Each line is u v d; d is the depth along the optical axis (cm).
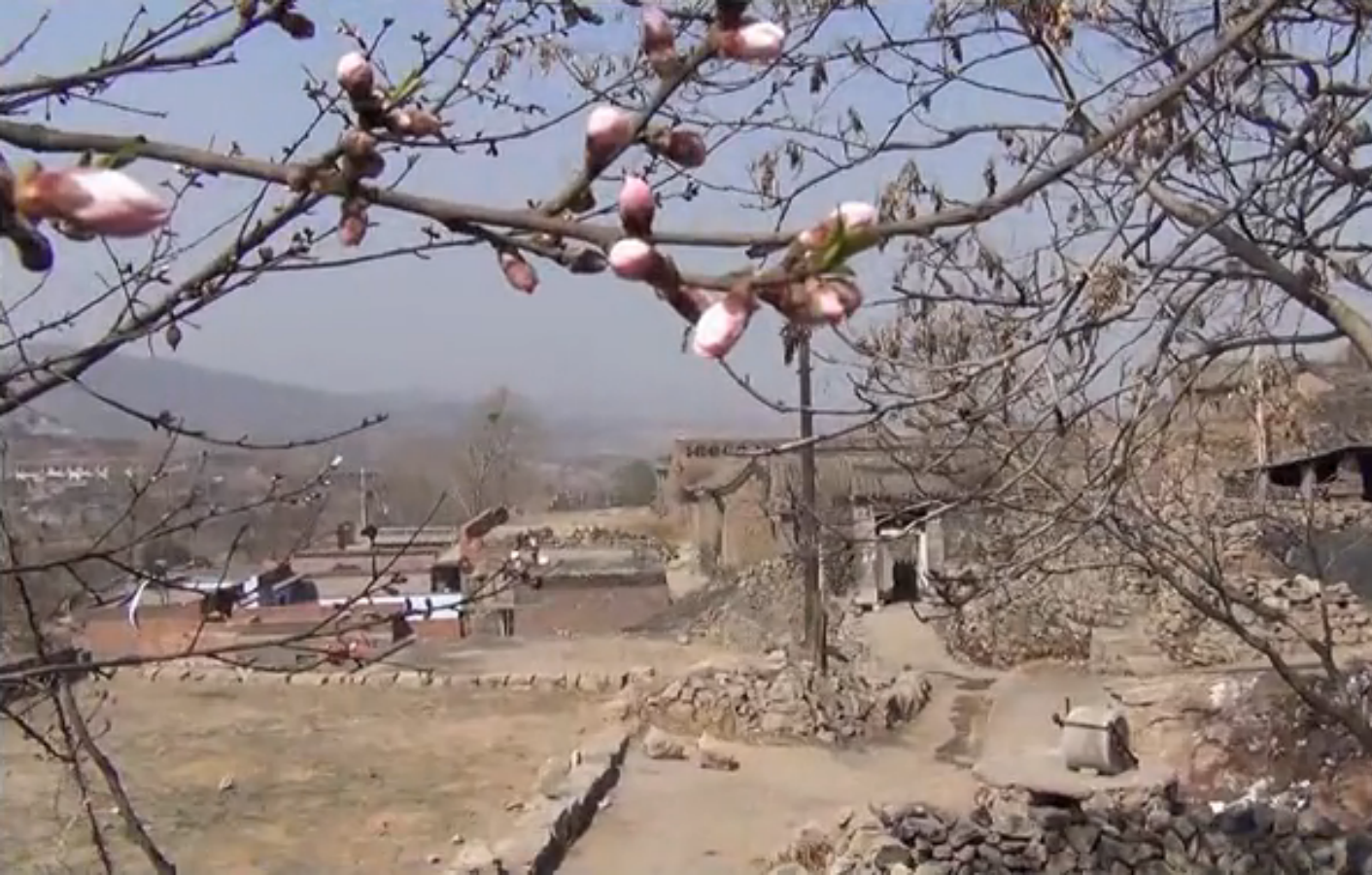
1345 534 1702
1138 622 2214
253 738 2188
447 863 1603
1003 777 1167
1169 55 577
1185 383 735
